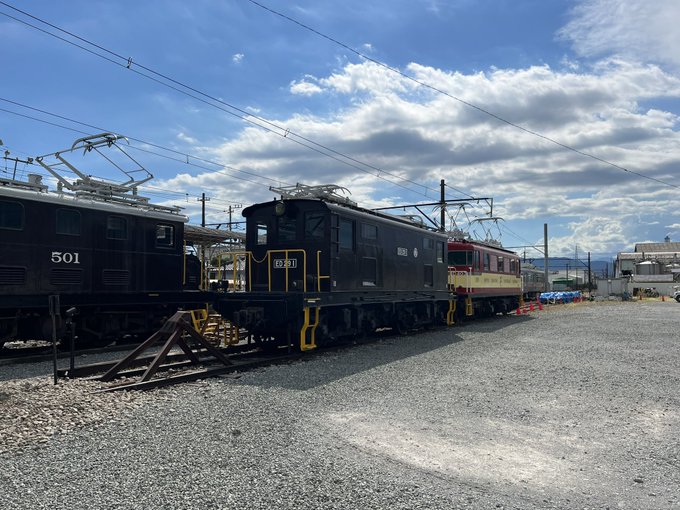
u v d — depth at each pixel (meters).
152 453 5.32
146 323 14.88
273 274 13.23
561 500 4.39
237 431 6.05
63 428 6.14
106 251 13.58
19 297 11.73
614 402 7.70
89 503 4.21
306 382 8.80
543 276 55.47
